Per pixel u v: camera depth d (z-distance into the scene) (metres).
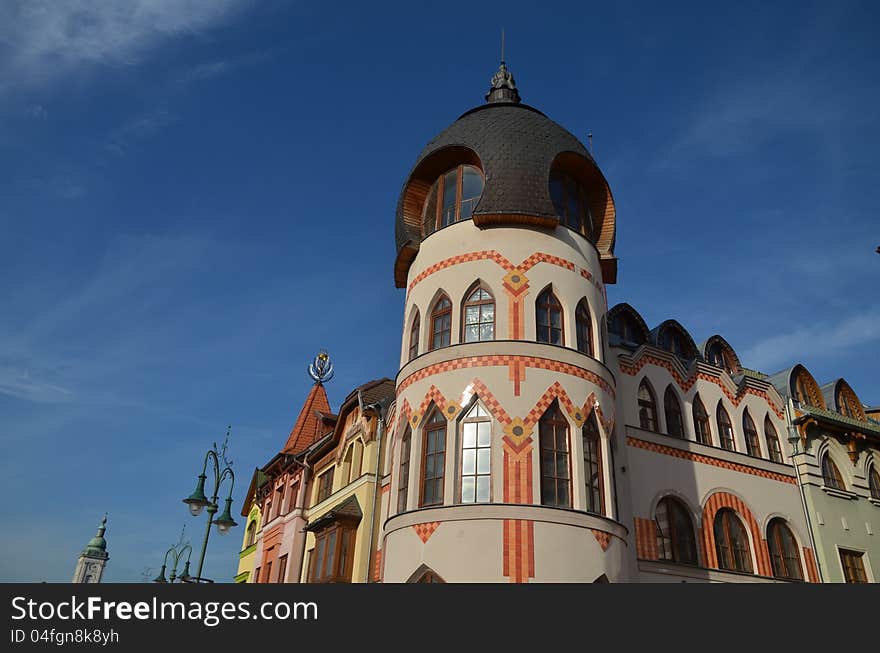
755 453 28.03
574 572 17.17
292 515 36.12
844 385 33.88
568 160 23.08
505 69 28.48
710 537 24.47
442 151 23.08
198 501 24.58
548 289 21.00
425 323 21.34
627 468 23.64
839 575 26.84
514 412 18.64
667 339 28.78
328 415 38.91
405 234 23.62
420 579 17.70
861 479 30.12
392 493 20.17
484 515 17.38
